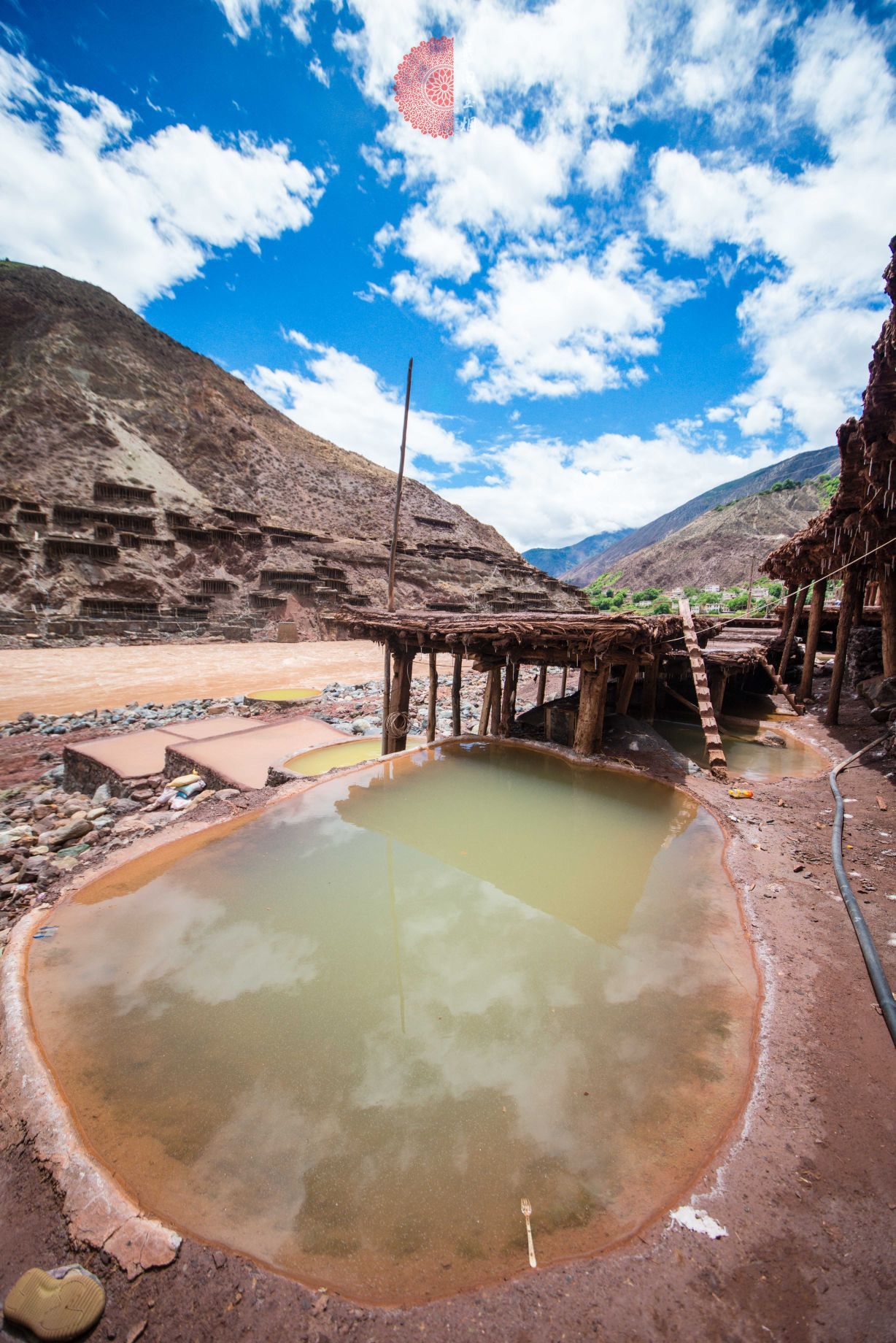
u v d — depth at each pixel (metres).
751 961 3.66
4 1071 2.79
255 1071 2.81
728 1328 1.72
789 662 18.33
